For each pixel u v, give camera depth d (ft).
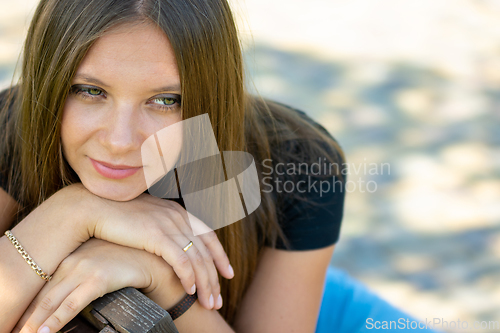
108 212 3.36
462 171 11.57
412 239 9.83
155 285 3.34
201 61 3.22
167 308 3.41
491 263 9.45
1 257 3.21
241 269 4.27
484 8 18.11
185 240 3.43
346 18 17.34
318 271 4.51
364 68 15.01
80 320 3.13
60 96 3.15
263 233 4.33
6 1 15.10
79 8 2.99
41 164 3.60
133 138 3.11
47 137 3.41
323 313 5.57
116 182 3.33
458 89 14.44
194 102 3.27
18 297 3.15
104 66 2.96
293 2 18.08
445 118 13.33
